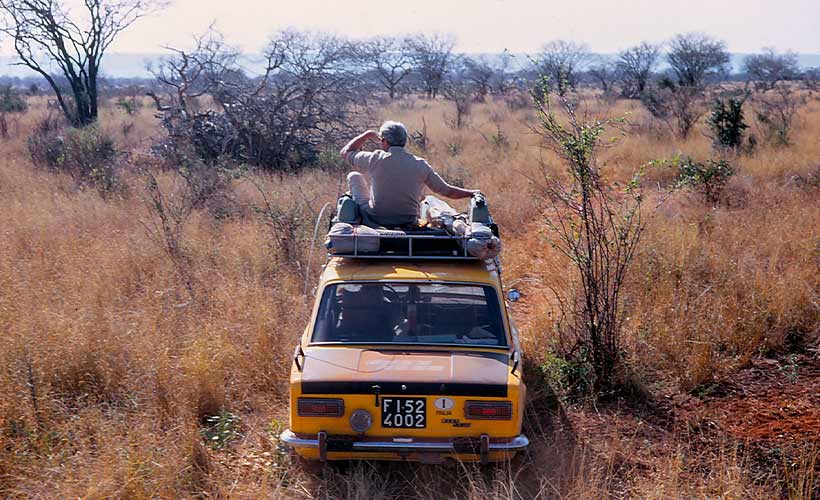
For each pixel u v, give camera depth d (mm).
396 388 4504
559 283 8758
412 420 4520
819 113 30688
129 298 7906
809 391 6309
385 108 35062
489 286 5090
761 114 24188
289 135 16828
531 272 9750
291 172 15641
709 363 6543
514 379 4574
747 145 19125
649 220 9836
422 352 4812
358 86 17656
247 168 14844
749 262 8625
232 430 5492
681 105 23547
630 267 8320
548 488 4746
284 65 16734
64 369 6039
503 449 4508
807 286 8008
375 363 4676
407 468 5066
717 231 10172
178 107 17188
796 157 16703
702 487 4594
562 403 6031
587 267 6535
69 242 9531
